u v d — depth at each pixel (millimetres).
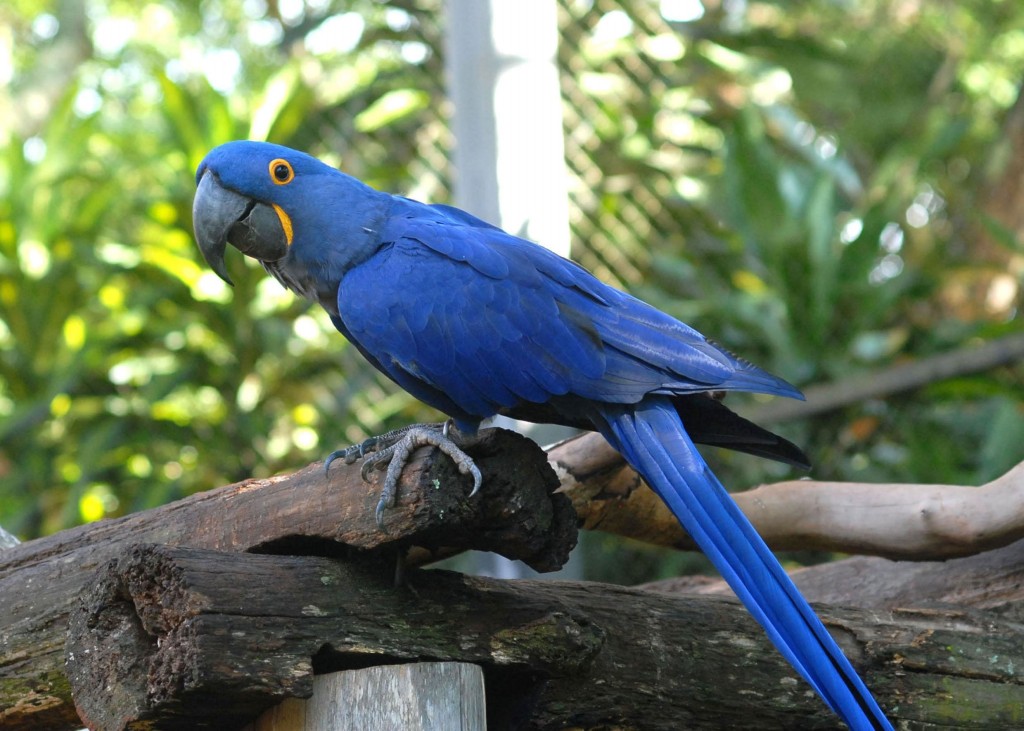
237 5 15727
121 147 9906
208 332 8781
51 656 3869
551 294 4004
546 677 3520
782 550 4992
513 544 3307
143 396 8453
